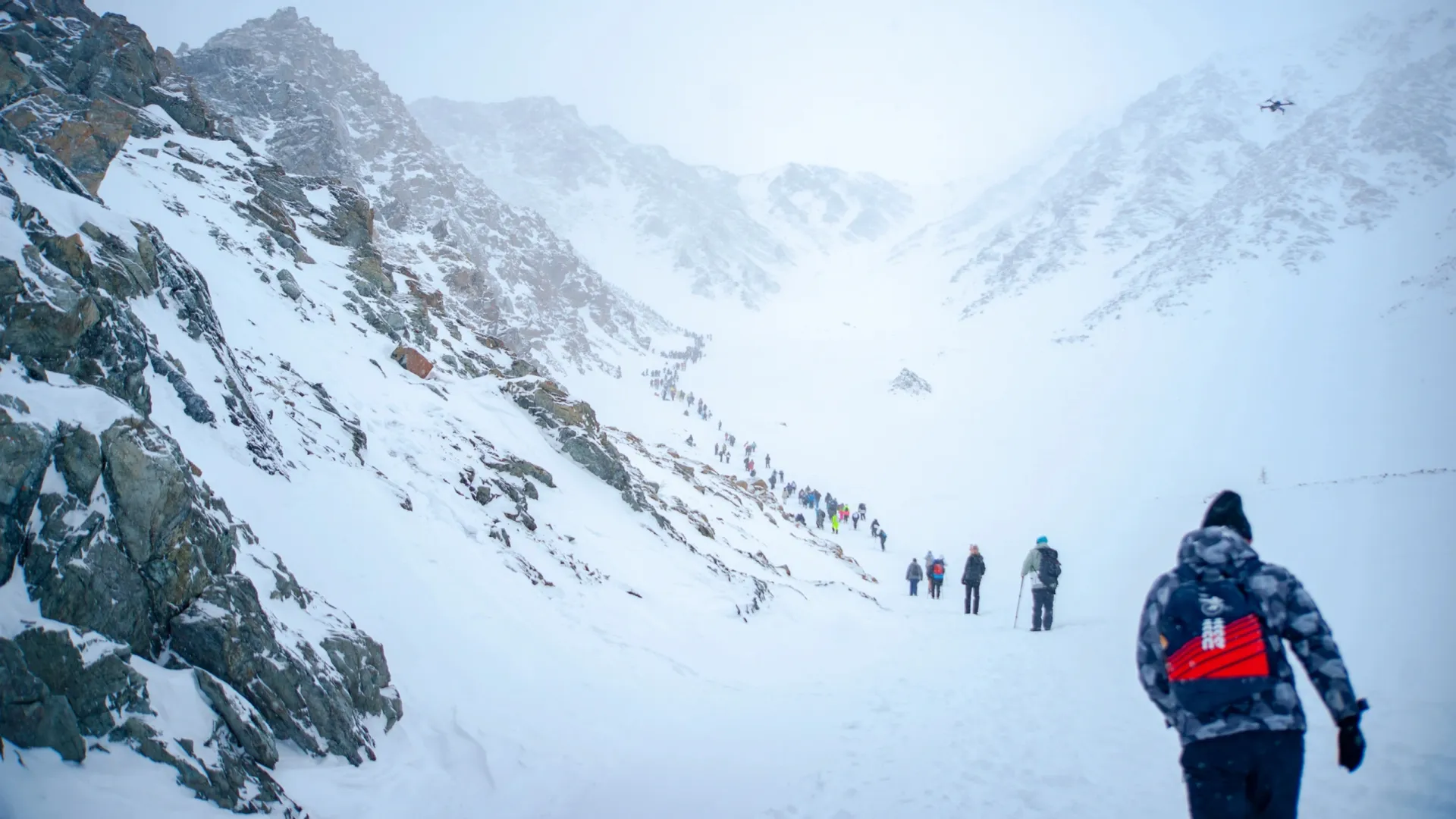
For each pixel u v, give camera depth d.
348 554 9.13
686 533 19.89
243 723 5.26
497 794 6.46
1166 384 88.50
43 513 4.80
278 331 14.77
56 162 9.70
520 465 16.33
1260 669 3.09
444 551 10.76
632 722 8.63
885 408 90.88
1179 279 136.88
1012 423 78.81
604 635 11.19
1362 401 71.94
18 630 4.17
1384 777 4.79
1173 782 5.46
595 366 85.44
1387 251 126.62
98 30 21.88
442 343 22.25
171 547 5.59
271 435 10.28
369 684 6.92
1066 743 6.68
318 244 22.86
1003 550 36.25
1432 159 158.38
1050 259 185.62
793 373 114.38
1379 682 7.20
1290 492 28.41
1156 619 3.40
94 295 7.13
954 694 9.28
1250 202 162.75
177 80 27.19
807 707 9.56
